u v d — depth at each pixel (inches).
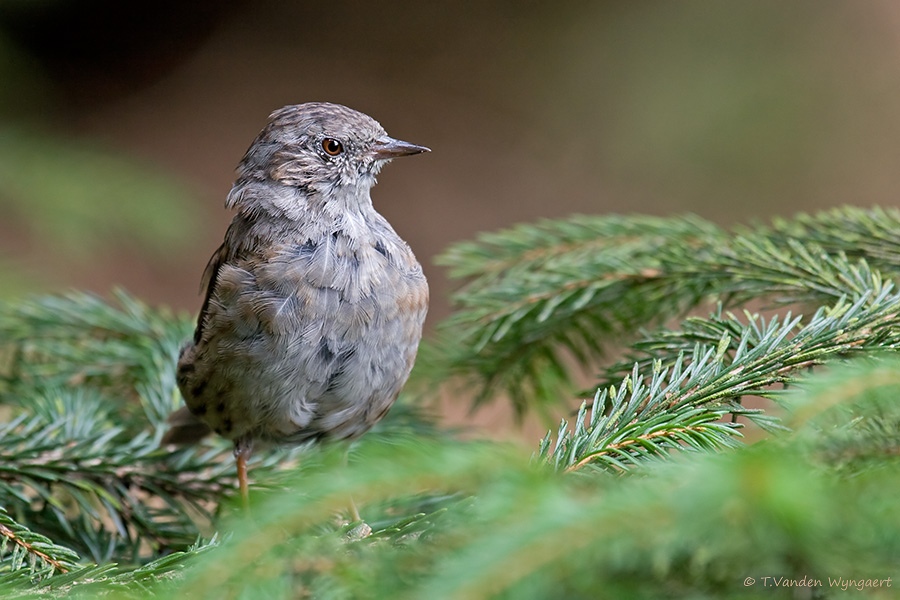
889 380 175.5
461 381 352.8
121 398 355.9
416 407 359.9
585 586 145.6
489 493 153.8
